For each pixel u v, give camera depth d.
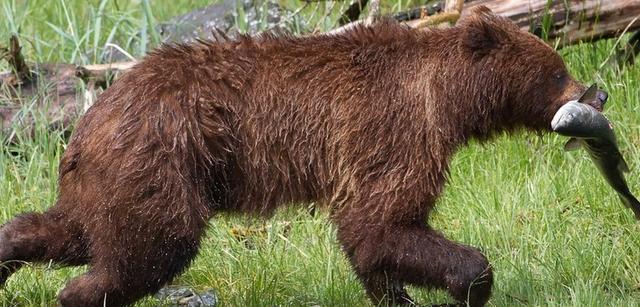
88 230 11.11
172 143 10.88
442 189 11.65
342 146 11.47
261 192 11.59
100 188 10.89
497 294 12.24
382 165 11.41
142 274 10.99
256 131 11.38
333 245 13.20
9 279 12.77
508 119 12.10
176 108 10.98
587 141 11.65
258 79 11.42
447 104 11.65
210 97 11.18
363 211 11.38
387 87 11.55
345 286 12.52
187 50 11.43
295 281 12.89
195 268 13.18
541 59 11.82
